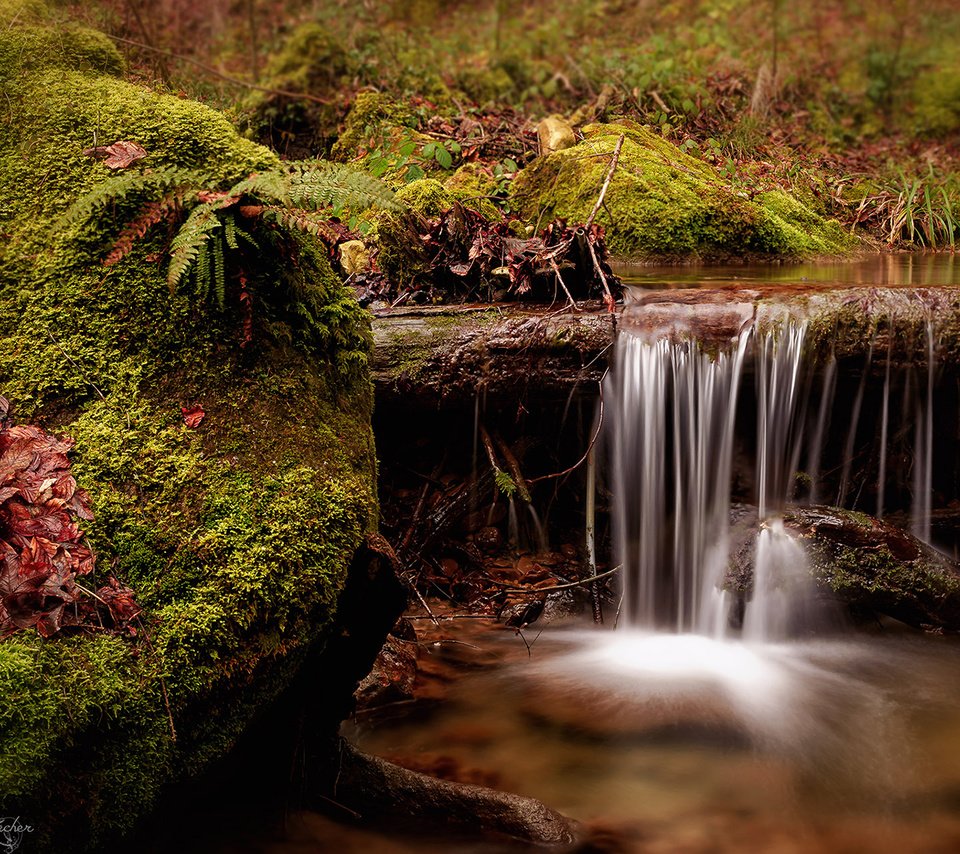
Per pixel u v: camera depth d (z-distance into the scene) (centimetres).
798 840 292
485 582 462
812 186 880
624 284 519
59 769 221
